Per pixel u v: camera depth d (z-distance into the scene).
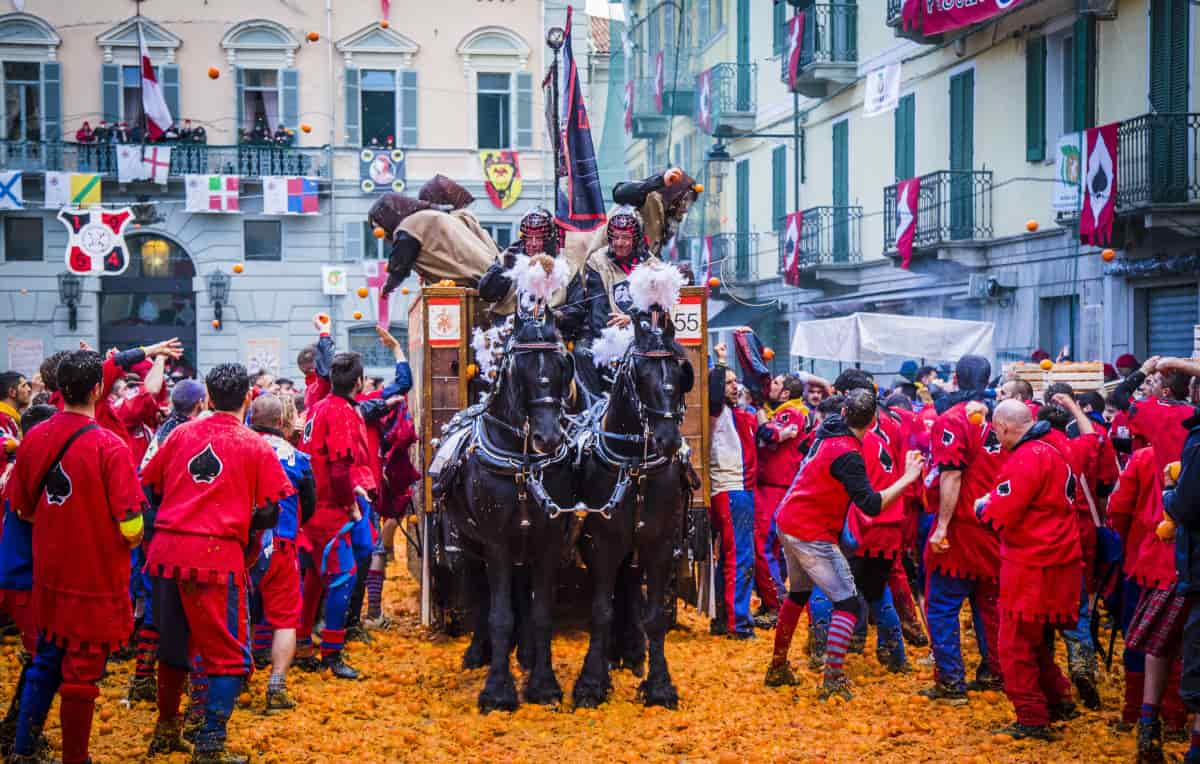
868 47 26.66
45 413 8.14
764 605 10.87
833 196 28.52
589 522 7.77
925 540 9.66
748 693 8.28
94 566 6.22
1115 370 13.86
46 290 32.50
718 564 10.12
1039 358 16.56
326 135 33.44
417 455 10.28
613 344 7.89
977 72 22.50
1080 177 18.02
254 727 7.37
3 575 6.72
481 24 33.88
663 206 9.89
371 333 33.44
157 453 6.68
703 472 9.64
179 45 32.91
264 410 7.78
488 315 9.62
